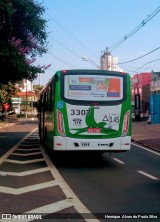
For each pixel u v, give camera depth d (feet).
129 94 49.37
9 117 257.75
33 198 31.07
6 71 69.00
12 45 64.44
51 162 52.60
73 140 47.85
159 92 170.81
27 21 66.39
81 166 49.29
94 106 48.39
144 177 41.39
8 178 40.16
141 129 121.29
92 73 48.70
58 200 30.37
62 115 48.08
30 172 44.16
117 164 51.55
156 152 67.51
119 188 35.29
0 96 194.18
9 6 60.18
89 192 33.45
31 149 69.82
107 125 48.49
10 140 91.56
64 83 48.39
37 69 72.69
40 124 84.23
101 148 48.26
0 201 30.07
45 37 70.59
